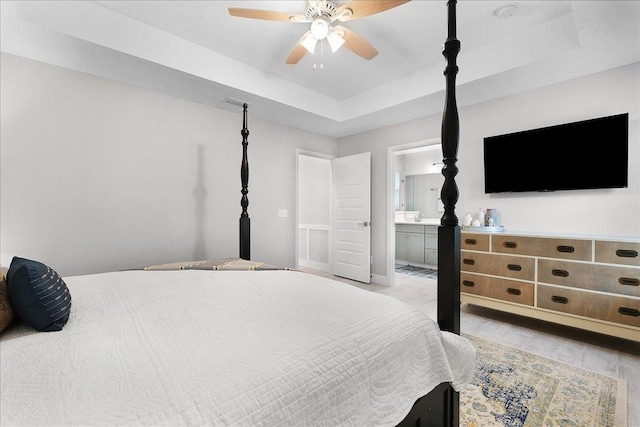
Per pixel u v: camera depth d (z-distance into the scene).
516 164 2.96
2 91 2.23
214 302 1.21
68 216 2.50
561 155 2.70
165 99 3.03
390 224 4.17
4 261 2.24
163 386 0.63
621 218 2.46
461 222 3.38
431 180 6.01
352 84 3.43
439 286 1.40
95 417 0.54
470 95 3.05
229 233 3.53
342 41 2.14
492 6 2.11
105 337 0.88
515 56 2.45
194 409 0.58
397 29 2.39
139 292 1.37
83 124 2.56
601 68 2.48
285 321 1.00
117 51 2.22
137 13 2.21
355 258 4.48
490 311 3.12
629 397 1.64
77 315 1.07
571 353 2.16
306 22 2.10
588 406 1.57
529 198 2.94
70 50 2.21
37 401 0.58
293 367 0.73
